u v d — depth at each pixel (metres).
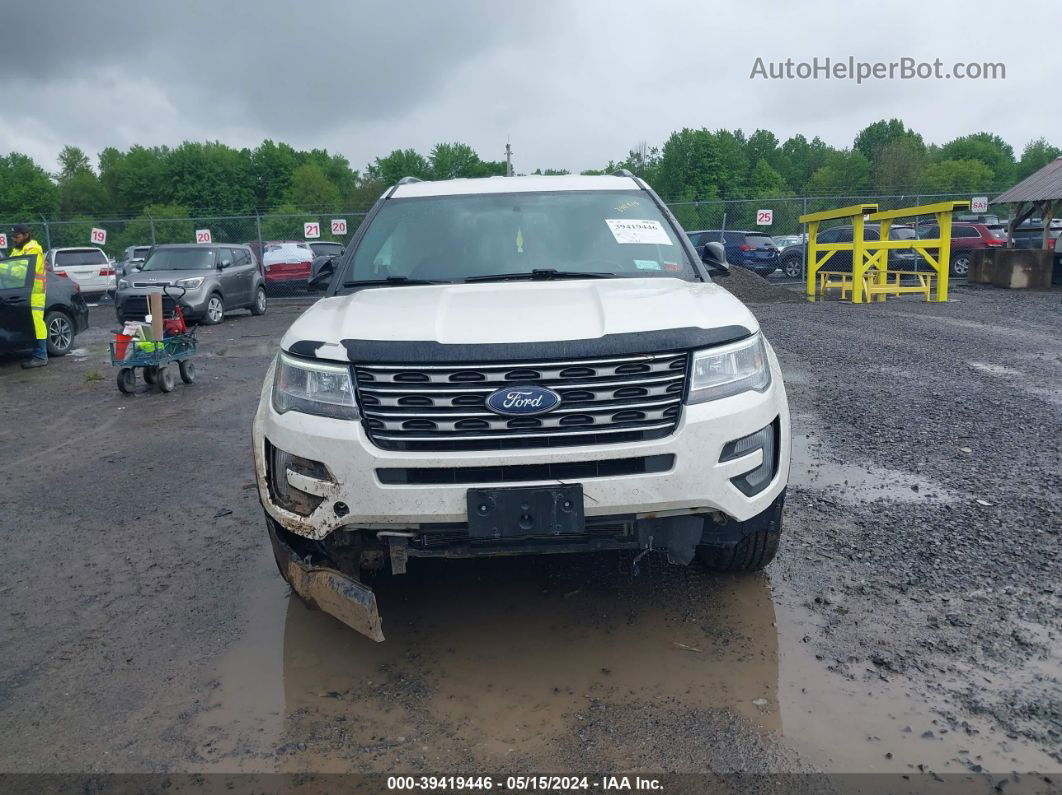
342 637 3.61
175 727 2.99
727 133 85.12
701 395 3.17
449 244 4.47
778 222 28.45
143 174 91.12
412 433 3.12
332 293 4.29
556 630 3.61
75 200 93.69
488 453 3.05
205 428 7.80
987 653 3.32
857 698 3.05
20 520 5.25
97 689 3.25
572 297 3.63
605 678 3.23
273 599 4.00
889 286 18.33
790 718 2.94
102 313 22.45
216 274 18.19
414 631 3.64
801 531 4.61
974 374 9.12
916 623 3.57
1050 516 4.72
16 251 12.56
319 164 111.19
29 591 4.18
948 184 91.50
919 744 2.78
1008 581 3.94
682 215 28.73
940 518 4.73
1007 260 20.92
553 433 3.09
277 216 28.88
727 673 3.24
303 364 3.27
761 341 3.53
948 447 6.17
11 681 3.33
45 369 12.23
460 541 3.26
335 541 3.31
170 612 3.90
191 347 10.16
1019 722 2.88
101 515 5.31
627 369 3.13
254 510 5.30
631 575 4.12
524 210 4.68
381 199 4.93
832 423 6.99
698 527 3.33
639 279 4.14
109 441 7.40
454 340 3.15
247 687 3.23
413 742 2.87
